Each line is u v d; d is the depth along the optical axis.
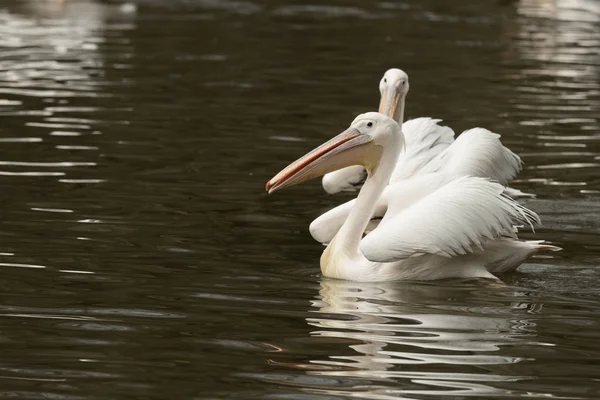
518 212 10.99
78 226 12.58
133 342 8.76
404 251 10.64
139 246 11.88
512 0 44.88
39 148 16.88
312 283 10.88
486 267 11.41
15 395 7.55
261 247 12.16
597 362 8.44
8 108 20.22
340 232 11.57
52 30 32.22
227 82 24.11
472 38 32.97
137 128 18.78
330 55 28.92
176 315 9.53
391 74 14.57
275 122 19.67
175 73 25.16
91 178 15.05
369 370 8.16
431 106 21.73
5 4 38.97
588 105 22.05
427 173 12.54
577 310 9.97
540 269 11.58
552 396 7.67
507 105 21.92
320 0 43.31
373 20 37.31
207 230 12.74
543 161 16.88
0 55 27.08
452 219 10.70
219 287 10.51
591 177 15.88
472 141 12.77
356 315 9.68
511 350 8.70
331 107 21.38
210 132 18.64
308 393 7.66
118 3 40.38
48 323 9.20
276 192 14.86
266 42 31.11
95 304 9.78
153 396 7.57
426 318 9.60
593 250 12.29
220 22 35.56
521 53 29.83
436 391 7.73
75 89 22.52
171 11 38.47
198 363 8.27
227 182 15.21
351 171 14.09
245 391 7.68
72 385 7.77
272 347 8.69
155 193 14.39
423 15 39.25
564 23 37.59
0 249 11.51
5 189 14.24
